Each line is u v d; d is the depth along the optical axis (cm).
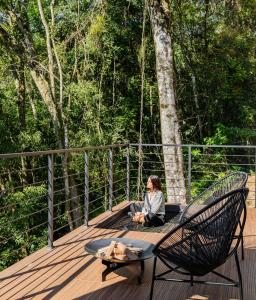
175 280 301
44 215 1289
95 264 388
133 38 1239
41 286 334
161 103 888
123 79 1262
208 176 1286
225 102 1429
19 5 1248
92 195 1302
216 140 1336
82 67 1210
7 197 1209
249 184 900
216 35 1355
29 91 1367
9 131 1294
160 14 882
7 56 1295
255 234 492
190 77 1367
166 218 602
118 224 561
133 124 1265
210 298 317
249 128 1444
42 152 404
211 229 286
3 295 315
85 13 1190
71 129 1249
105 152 1188
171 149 880
